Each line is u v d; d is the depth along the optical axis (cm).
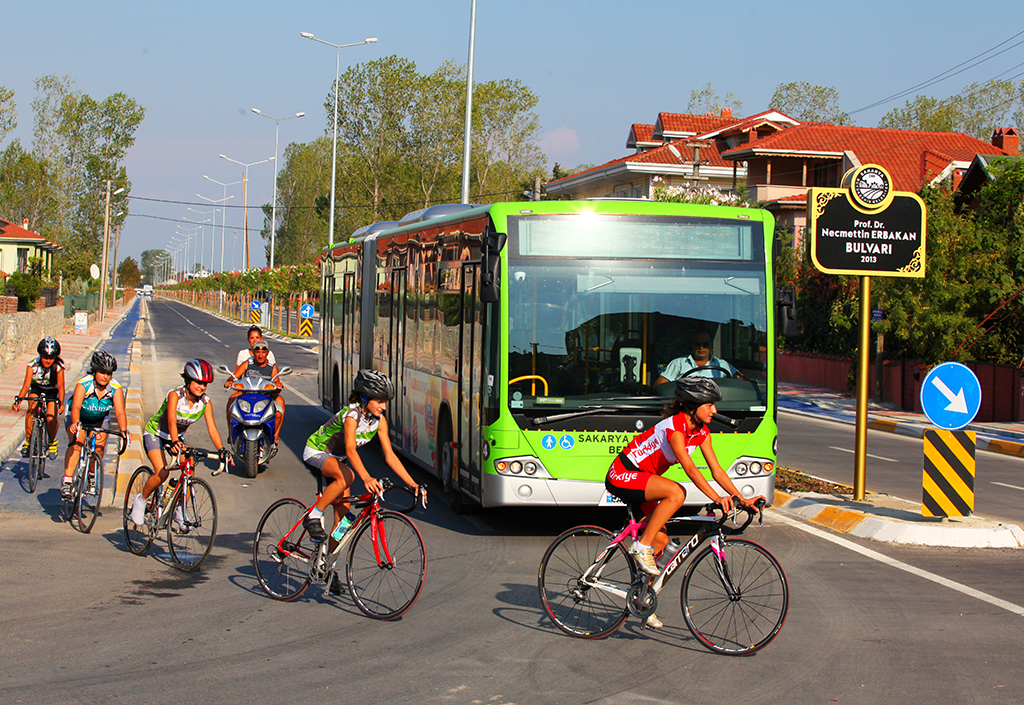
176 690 548
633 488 632
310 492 1227
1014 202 2850
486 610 723
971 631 686
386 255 1476
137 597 745
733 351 958
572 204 951
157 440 853
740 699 547
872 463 1666
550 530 1026
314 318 7119
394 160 7350
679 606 738
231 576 815
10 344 2869
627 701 541
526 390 927
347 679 571
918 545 970
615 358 939
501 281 934
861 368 1147
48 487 1176
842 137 5125
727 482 621
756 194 5028
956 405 1016
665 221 959
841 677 586
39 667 581
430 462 1202
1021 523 1157
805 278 3638
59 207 8206
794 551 941
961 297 2653
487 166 7581
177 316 8838
